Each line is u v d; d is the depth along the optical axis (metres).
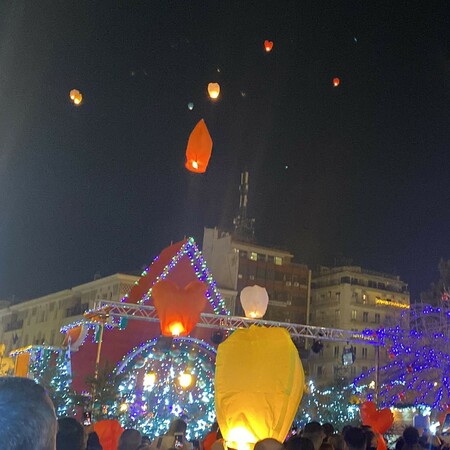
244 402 4.56
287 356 4.67
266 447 3.65
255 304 13.99
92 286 48.47
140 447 5.79
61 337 50.31
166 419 18.19
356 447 5.65
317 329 20.41
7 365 26.56
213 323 19.98
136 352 21.55
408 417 26.14
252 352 4.70
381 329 25.92
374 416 8.63
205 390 20.61
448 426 9.70
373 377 33.38
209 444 6.49
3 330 61.66
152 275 24.17
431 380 25.97
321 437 5.85
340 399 24.80
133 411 18.55
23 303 58.31
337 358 50.47
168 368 20.67
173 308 11.32
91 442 6.27
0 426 1.59
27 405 1.65
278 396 4.55
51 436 1.68
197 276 23.81
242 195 57.50
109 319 19.84
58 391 18.86
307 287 56.03
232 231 55.97
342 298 55.12
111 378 17.83
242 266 52.59
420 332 27.84
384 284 57.88
